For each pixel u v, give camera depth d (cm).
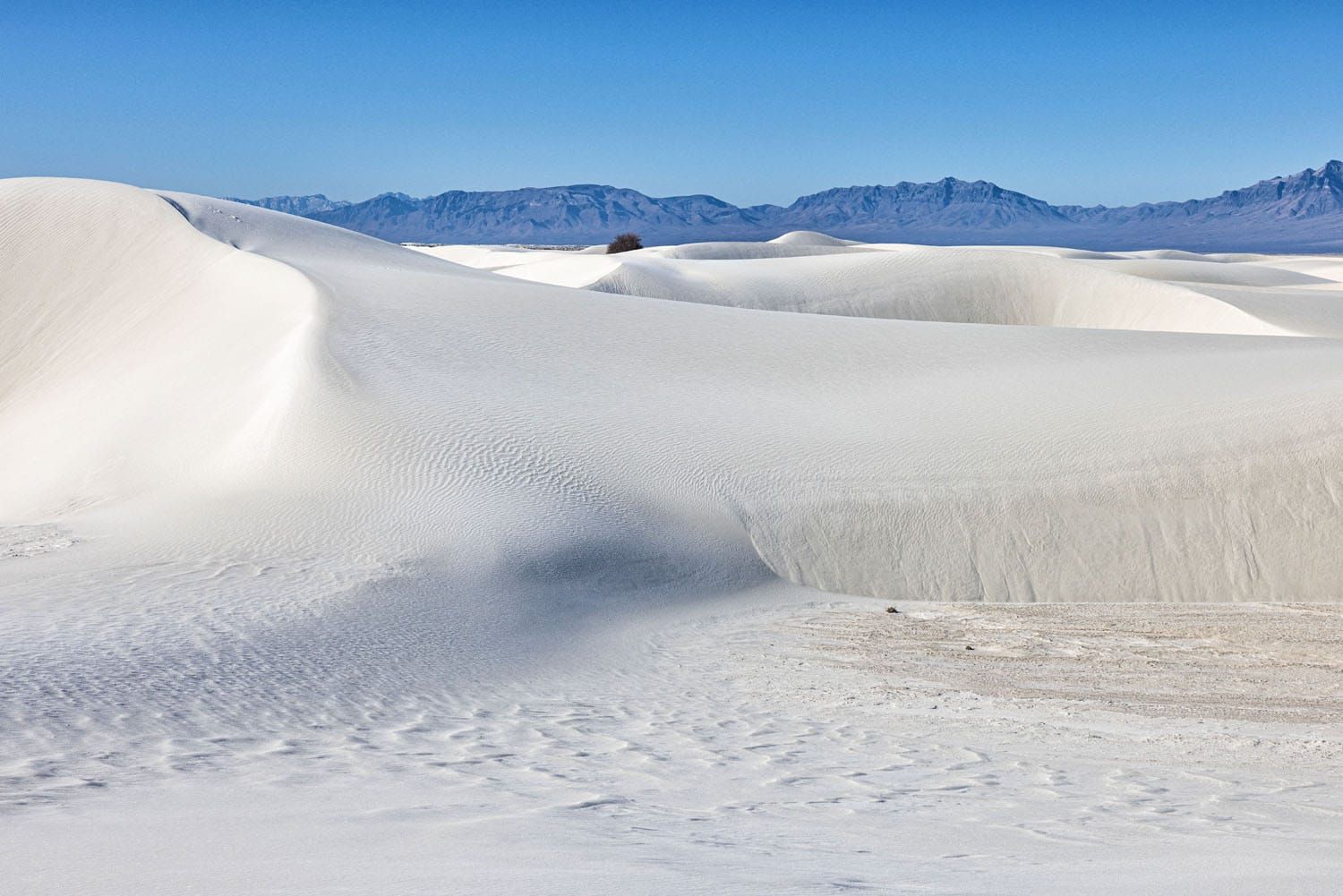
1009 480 1805
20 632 982
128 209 3797
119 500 1792
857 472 1841
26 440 2488
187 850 416
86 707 771
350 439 1806
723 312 3041
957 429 2009
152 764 648
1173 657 1189
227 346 2581
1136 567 1672
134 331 3003
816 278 5872
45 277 3444
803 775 666
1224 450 1825
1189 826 523
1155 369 2388
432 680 984
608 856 407
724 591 1541
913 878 375
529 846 430
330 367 2106
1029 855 440
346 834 455
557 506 1636
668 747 760
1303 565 1648
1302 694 1006
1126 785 643
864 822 526
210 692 850
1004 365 2494
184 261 3388
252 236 4050
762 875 371
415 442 1797
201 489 1742
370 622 1151
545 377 2220
